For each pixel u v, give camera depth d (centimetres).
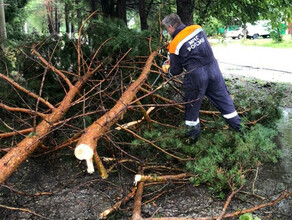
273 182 304
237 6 650
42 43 426
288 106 553
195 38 331
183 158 330
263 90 638
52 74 419
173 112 415
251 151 326
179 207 270
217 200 279
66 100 327
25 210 238
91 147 213
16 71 430
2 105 294
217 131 372
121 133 350
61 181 312
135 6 749
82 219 255
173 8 675
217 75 343
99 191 294
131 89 316
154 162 320
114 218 254
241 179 279
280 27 676
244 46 1809
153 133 325
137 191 269
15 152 230
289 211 258
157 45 435
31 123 370
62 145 308
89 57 438
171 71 356
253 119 401
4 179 213
